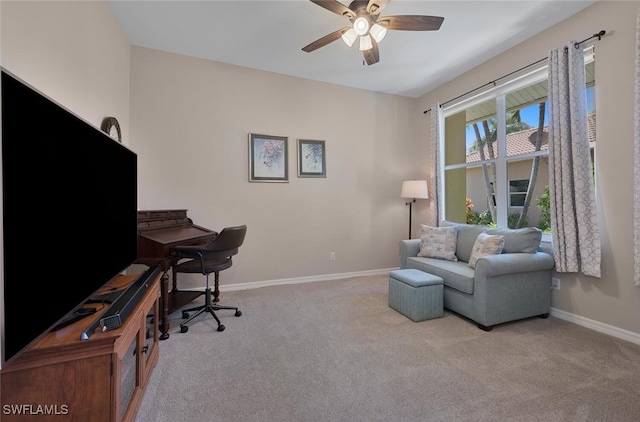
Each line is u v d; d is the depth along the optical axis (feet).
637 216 6.80
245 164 11.55
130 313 4.04
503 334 7.55
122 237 5.53
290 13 8.18
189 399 5.00
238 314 8.75
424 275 8.98
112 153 5.05
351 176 13.57
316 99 12.80
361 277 13.43
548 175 9.32
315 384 5.45
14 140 2.69
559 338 7.31
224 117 11.19
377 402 4.94
